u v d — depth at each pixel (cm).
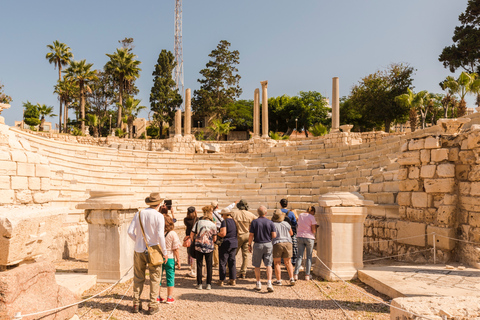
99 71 6588
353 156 2081
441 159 975
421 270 819
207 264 777
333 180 1881
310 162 2277
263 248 761
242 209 928
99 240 812
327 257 866
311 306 643
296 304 659
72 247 1134
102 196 821
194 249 789
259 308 639
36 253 406
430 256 955
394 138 1905
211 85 6469
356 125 5544
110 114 6712
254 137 2984
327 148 2502
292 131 6347
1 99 4984
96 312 602
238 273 943
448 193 947
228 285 812
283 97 6294
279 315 602
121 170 2109
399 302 445
